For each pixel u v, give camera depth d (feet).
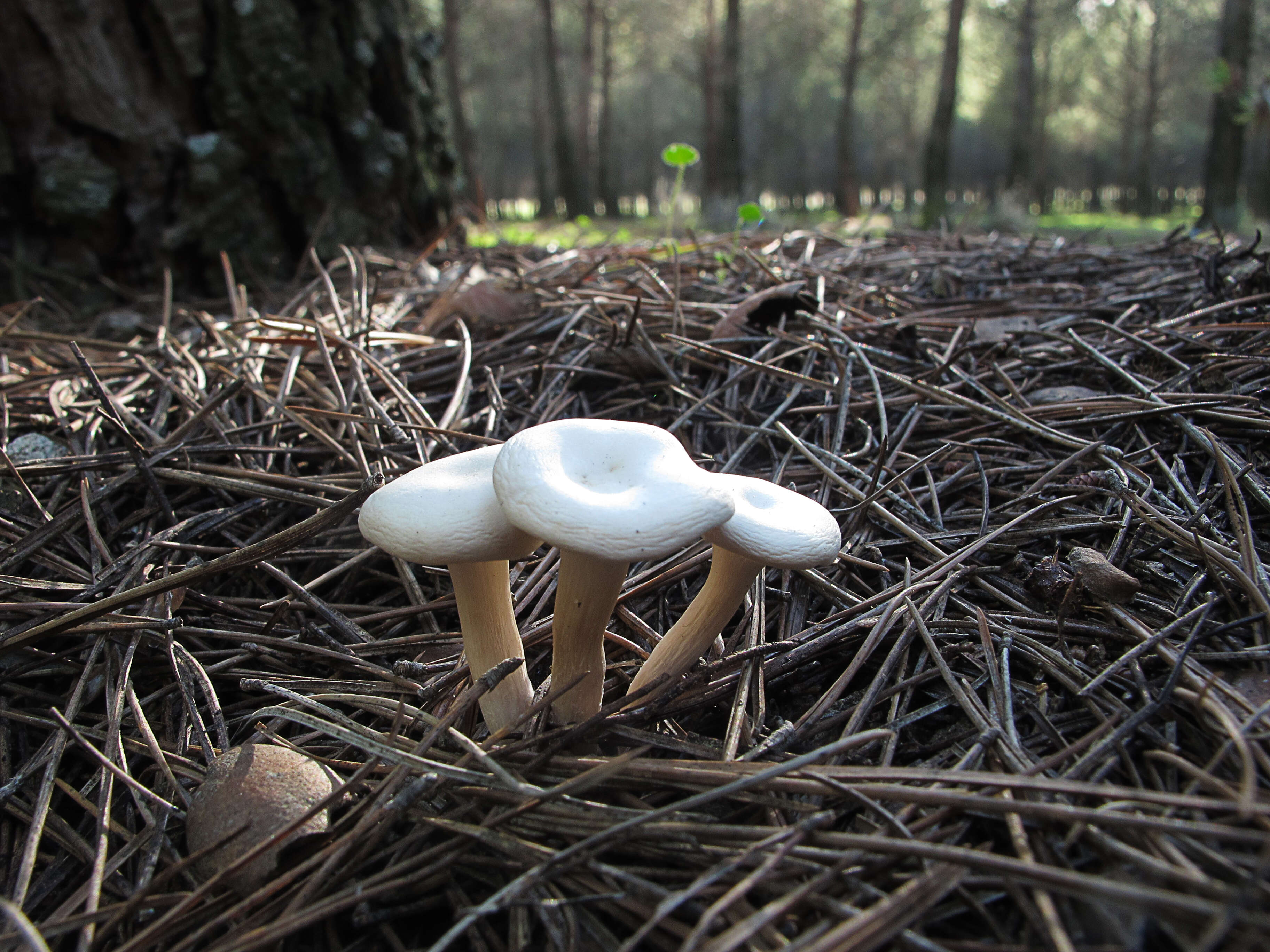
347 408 0.84
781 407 0.84
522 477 0.44
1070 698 0.54
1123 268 1.22
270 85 1.39
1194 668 0.52
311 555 0.70
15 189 1.30
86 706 0.59
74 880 0.49
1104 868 0.42
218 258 1.41
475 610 0.51
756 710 0.55
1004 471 0.75
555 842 0.46
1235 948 0.36
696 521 0.43
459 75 6.14
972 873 0.42
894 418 0.85
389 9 1.59
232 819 0.47
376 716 0.58
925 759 0.52
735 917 0.42
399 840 0.49
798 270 1.20
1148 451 0.71
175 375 0.92
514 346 1.01
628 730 0.52
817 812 0.46
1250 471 0.68
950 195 12.89
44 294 1.32
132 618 0.59
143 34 1.32
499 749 0.50
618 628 0.65
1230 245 1.26
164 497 0.71
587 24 9.12
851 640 0.60
